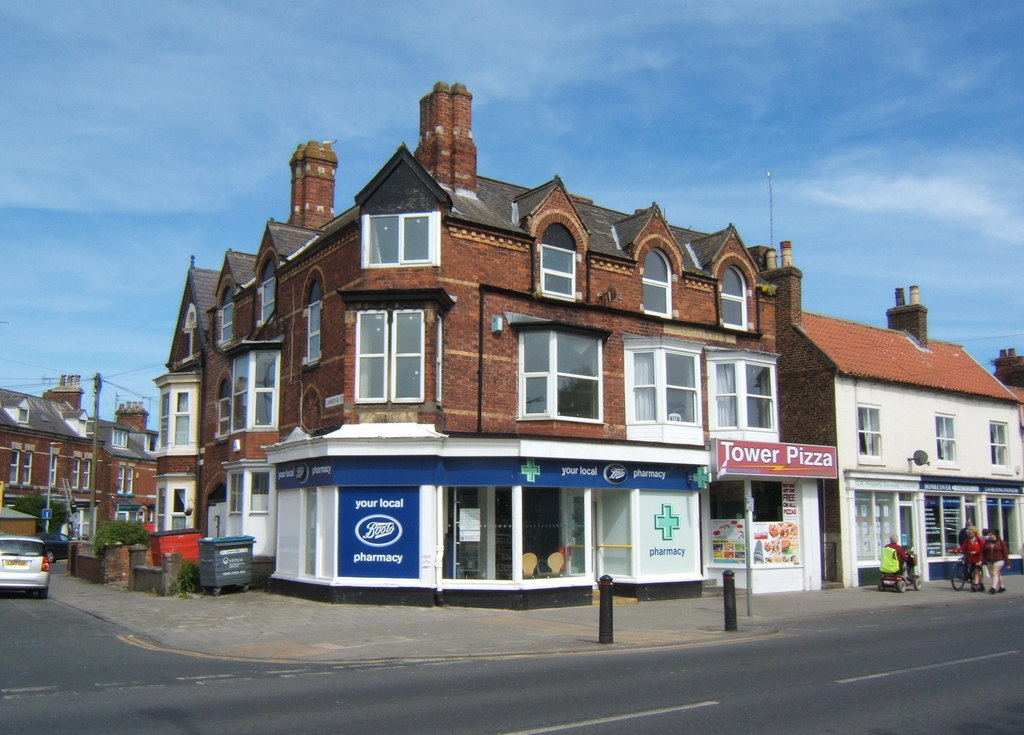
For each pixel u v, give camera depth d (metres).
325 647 13.55
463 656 12.88
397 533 18.66
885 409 27.19
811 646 13.77
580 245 22.59
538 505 19.59
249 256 29.97
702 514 23.95
